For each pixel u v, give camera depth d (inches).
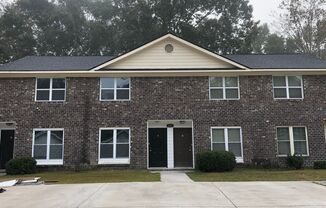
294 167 761.6
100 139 794.8
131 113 804.0
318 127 804.0
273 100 810.2
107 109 805.2
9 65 855.1
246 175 627.2
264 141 792.9
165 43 836.0
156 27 1576.0
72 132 793.6
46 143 791.1
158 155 811.4
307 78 824.3
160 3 1593.3
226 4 1641.2
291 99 812.6
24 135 791.1
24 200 394.9
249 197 395.2
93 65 854.5
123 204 360.2
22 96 805.9
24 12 1708.9
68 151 786.2
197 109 805.2
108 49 1658.5
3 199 404.8
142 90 812.6
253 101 808.9
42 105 803.4
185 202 368.5
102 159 786.2
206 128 797.9
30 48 1631.4
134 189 458.9
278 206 346.6
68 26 1667.1
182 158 813.2
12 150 817.5
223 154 722.8
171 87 813.9
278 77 824.9
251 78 818.8
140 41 1578.5
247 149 788.6
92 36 1658.5
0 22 1614.2
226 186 482.6
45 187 498.9
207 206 348.5
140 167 783.7
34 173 737.6
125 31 1606.8
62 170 776.3
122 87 816.9
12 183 545.0
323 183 504.7
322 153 793.6
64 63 875.4
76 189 469.7
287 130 804.6
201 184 505.4
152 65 826.8
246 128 797.2
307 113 808.3
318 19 1544.0
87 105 805.2
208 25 1589.6
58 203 371.9
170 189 456.8
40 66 841.5
